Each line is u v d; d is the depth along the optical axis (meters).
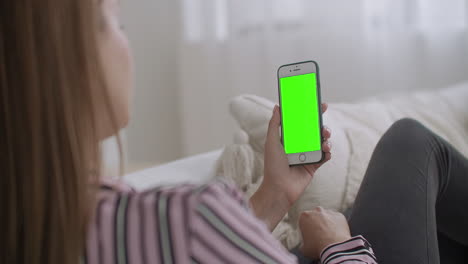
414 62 2.27
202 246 0.32
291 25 2.49
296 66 0.69
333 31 2.37
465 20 2.15
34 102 0.32
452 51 2.19
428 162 0.82
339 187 1.00
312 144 0.67
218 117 2.82
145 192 0.36
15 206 0.34
